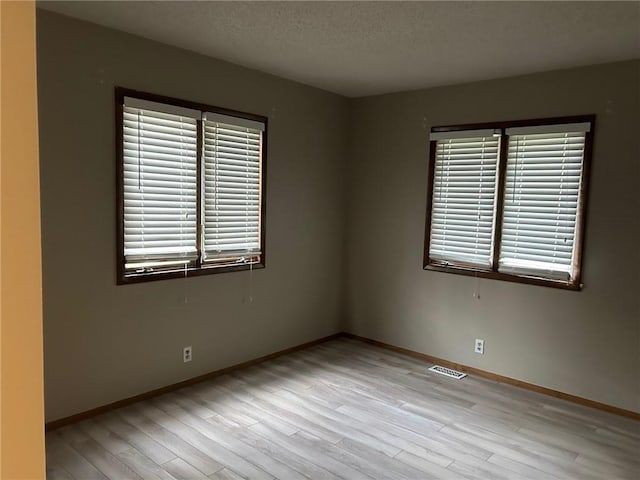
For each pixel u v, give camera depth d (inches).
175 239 139.2
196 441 113.0
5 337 25.4
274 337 173.2
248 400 136.8
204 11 106.0
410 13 102.8
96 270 122.0
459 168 166.1
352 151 194.5
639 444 118.9
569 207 143.6
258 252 163.9
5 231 25.0
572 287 142.6
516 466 107.3
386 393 145.2
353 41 122.9
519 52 127.5
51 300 114.4
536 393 149.9
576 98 140.2
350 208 197.0
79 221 118.0
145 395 135.0
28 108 25.4
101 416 124.1
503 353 157.9
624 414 135.6
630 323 134.3
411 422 126.6
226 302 154.8
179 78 134.6
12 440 26.2
